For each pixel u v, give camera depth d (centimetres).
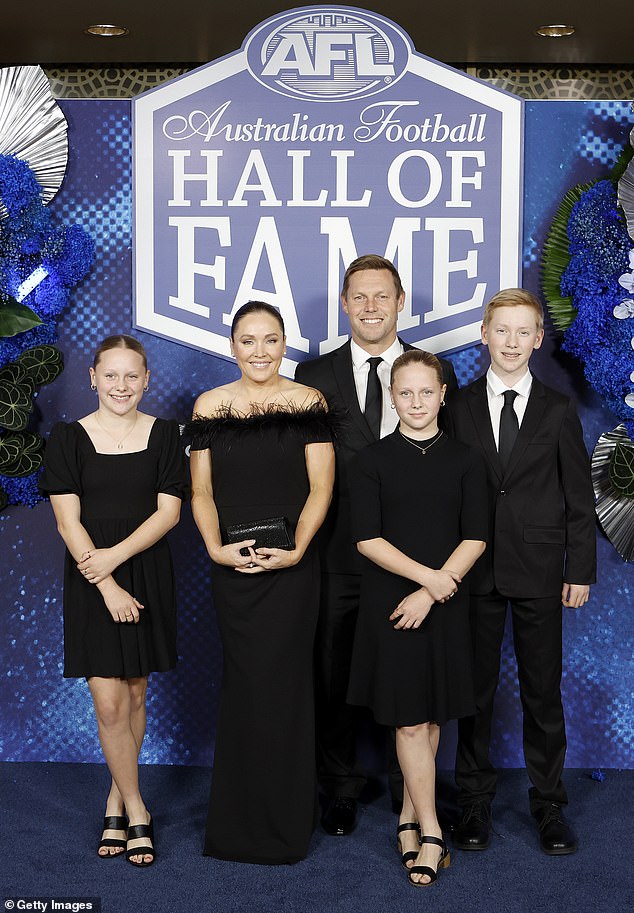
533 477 326
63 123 382
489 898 286
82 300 390
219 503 318
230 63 379
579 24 454
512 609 336
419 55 377
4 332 363
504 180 379
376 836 331
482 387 334
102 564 303
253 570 307
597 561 390
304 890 291
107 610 308
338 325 385
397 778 351
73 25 459
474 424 329
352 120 379
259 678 309
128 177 387
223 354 386
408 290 383
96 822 338
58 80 522
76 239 380
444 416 335
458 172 379
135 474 312
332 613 349
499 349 321
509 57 505
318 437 317
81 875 299
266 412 317
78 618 310
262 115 380
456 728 389
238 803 311
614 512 383
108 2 429
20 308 366
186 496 322
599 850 318
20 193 366
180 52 500
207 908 279
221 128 381
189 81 380
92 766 392
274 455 315
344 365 348
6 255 366
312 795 314
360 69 378
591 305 359
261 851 309
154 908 279
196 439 319
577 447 326
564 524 329
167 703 395
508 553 325
